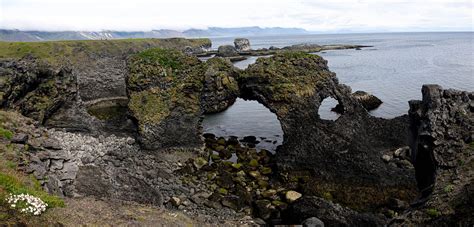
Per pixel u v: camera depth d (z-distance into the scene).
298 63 43.12
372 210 30.38
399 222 22.45
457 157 24.50
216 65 45.72
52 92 42.00
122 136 42.53
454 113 28.97
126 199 29.39
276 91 42.03
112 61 92.38
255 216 29.55
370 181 34.38
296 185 35.09
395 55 157.62
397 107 61.56
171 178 35.09
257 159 40.34
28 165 26.66
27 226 19.11
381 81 86.88
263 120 57.88
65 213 21.67
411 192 32.41
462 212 19.86
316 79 42.47
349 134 38.28
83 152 35.34
